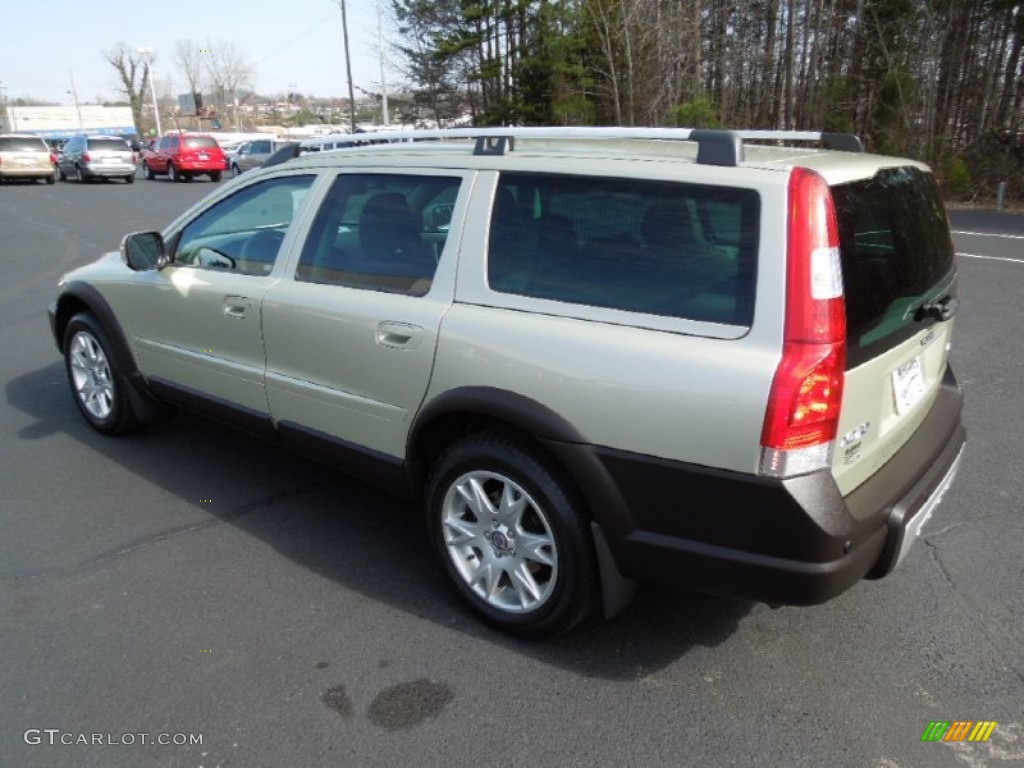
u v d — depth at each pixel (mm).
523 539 2832
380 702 2615
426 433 3041
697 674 2752
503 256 2832
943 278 3041
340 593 3256
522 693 2658
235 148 39875
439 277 2969
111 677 2738
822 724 2514
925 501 2680
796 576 2297
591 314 2572
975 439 4699
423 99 41406
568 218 2688
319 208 3502
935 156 22547
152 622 3049
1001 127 23750
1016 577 3303
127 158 29000
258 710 2582
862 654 2850
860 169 2584
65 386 5996
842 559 2312
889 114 23609
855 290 2354
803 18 27969
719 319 2336
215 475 4406
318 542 3680
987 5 23938
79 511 3963
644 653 2869
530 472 2701
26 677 2734
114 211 18812
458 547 3053
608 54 28234
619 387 2447
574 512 2650
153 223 16312
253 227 3842
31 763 2365
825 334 2223
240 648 2895
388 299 3107
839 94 26109
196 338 4039
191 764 2361
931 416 3150
